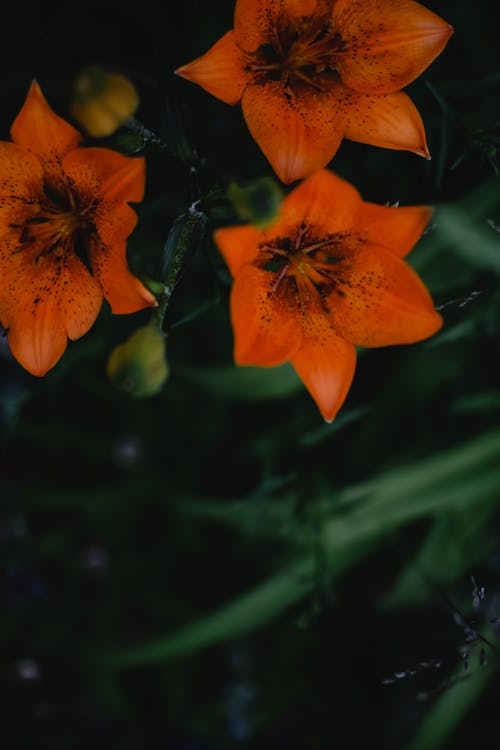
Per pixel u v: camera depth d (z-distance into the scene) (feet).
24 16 2.86
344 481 3.05
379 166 2.85
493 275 2.82
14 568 3.26
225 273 2.50
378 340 2.31
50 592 3.34
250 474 3.24
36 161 2.28
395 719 3.28
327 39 2.34
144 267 2.80
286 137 2.31
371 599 3.31
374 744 3.29
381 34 2.33
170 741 3.32
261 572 3.32
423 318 2.28
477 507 3.09
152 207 2.59
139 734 3.34
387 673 3.29
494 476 2.98
